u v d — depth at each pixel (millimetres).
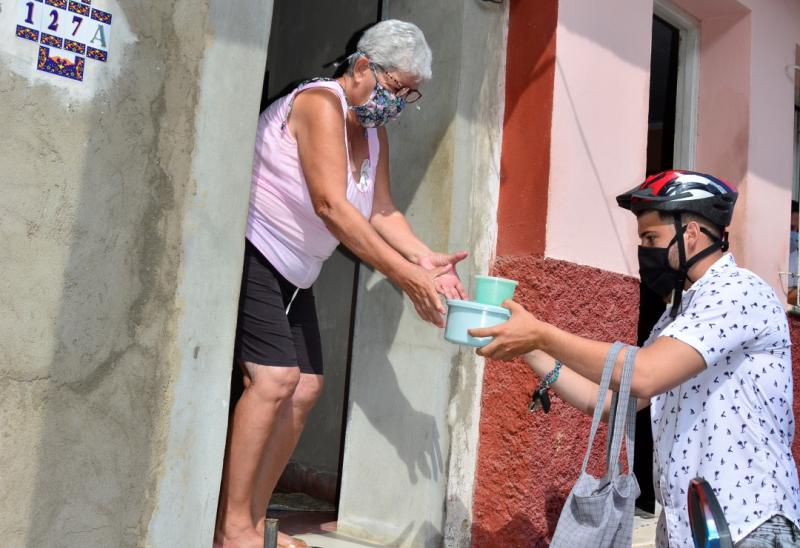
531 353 2373
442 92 3492
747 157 4820
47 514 2086
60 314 2107
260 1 2490
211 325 2387
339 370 4320
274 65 4977
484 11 3570
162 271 2287
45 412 2084
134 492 2236
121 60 2211
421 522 3324
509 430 3385
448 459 3371
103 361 2180
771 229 5070
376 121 2717
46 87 2084
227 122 2418
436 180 3463
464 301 2146
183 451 2328
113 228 2199
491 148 3596
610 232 3785
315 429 4379
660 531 2156
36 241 2068
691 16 4984
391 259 2430
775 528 1883
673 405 2076
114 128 2199
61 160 2109
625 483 2002
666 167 5008
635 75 3971
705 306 1975
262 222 2664
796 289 5266
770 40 5055
